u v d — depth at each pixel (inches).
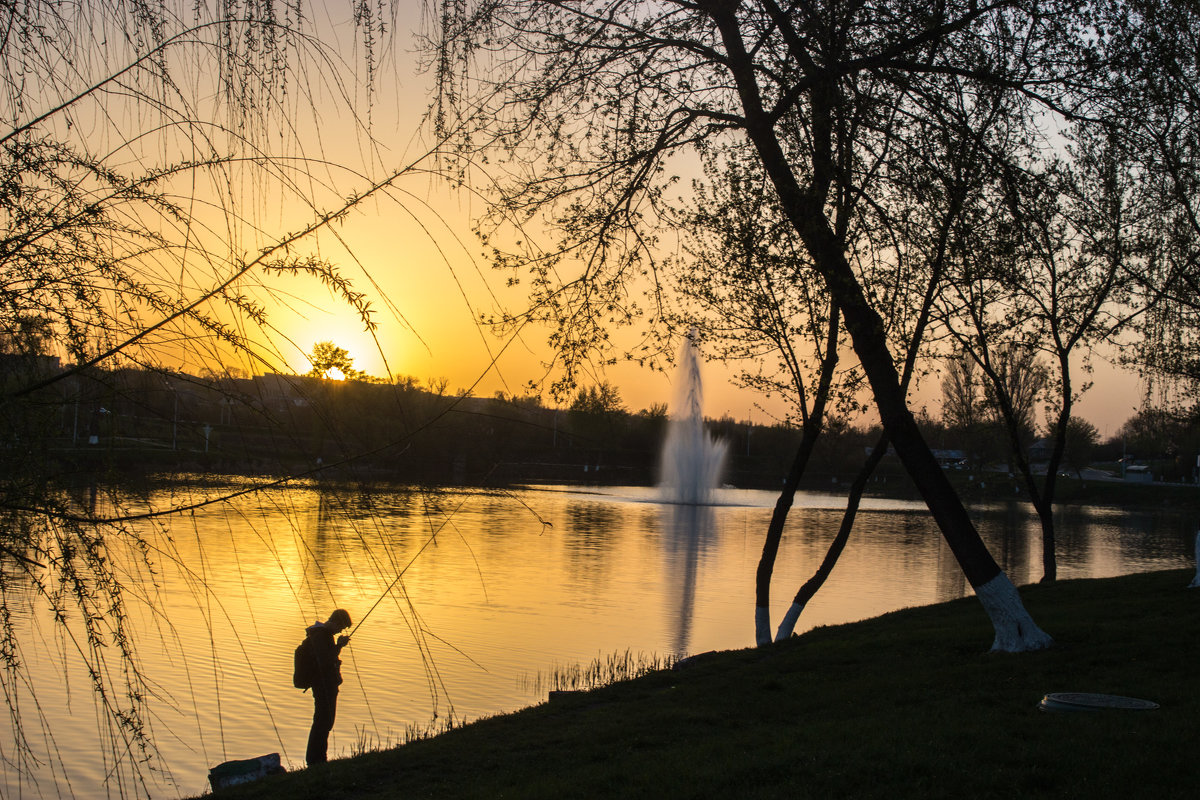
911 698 387.9
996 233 460.1
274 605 695.7
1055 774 270.2
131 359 126.1
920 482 487.2
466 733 394.0
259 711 513.7
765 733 350.3
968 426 919.0
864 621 687.1
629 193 474.6
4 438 117.4
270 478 130.6
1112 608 598.2
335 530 135.5
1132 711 332.8
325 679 368.2
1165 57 449.7
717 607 1022.4
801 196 451.5
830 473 4266.7
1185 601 603.2
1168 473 3809.1
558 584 1129.4
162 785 382.0
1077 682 390.9
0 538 118.6
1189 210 584.1
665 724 379.9
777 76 448.8
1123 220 608.1
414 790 312.3
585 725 390.3
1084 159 496.7
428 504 138.2
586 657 725.9
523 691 605.9
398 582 144.2
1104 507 3272.6
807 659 504.1
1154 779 261.9
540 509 2326.5
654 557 1476.4
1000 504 3319.4
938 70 446.6
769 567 663.1
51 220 126.6
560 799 283.6
